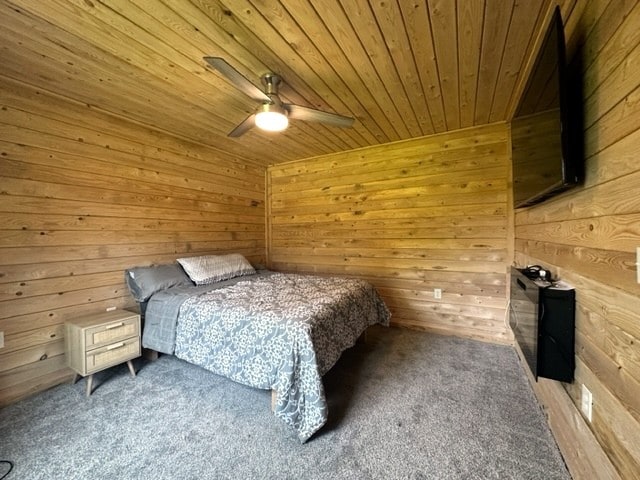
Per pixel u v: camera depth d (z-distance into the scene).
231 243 3.88
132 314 2.41
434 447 1.57
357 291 2.66
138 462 1.48
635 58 0.88
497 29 1.58
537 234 1.96
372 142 3.47
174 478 1.39
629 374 0.89
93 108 2.49
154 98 2.34
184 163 3.28
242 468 1.45
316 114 2.09
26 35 1.60
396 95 2.31
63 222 2.31
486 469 1.43
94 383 2.23
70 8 1.41
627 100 0.91
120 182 2.70
